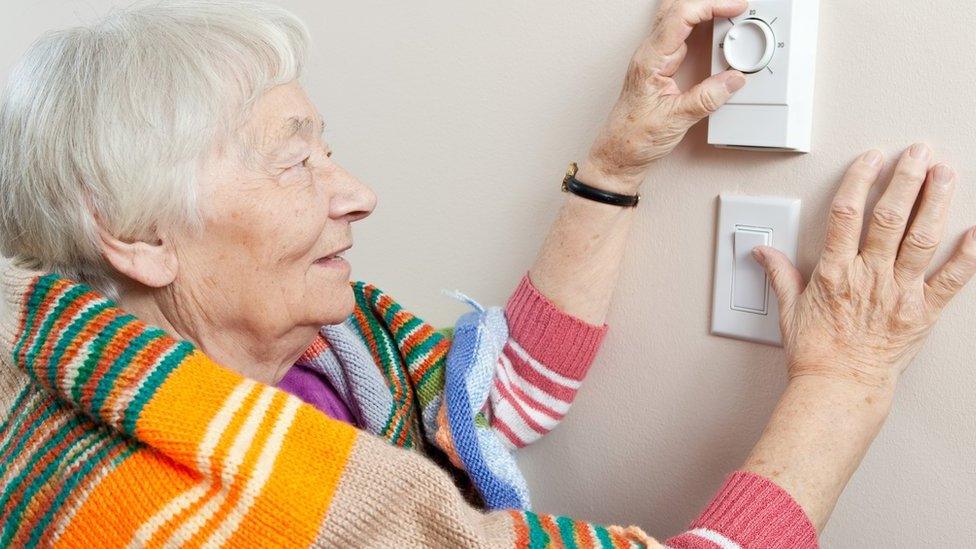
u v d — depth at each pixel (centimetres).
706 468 93
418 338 98
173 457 66
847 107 76
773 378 86
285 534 65
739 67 77
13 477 71
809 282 77
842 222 73
